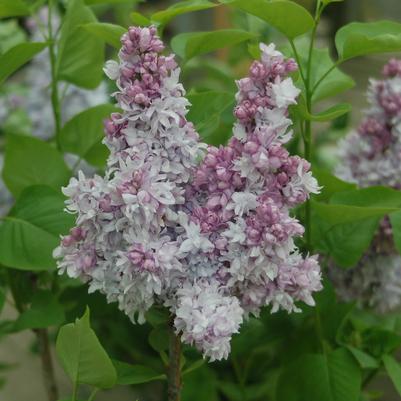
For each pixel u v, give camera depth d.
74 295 0.81
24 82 1.29
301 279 0.55
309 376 0.71
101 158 0.78
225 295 0.55
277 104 0.52
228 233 0.53
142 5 1.56
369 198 0.70
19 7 0.74
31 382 1.06
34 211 0.70
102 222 0.54
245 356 0.92
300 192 0.53
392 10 1.51
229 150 0.54
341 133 1.14
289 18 0.63
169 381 0.62
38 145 0.75
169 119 0.54
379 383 0.99
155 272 0.52
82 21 0.77
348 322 0.81
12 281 0.78
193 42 0.68
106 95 0.97
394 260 0.78
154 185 0.52
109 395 1.01
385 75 0.76
